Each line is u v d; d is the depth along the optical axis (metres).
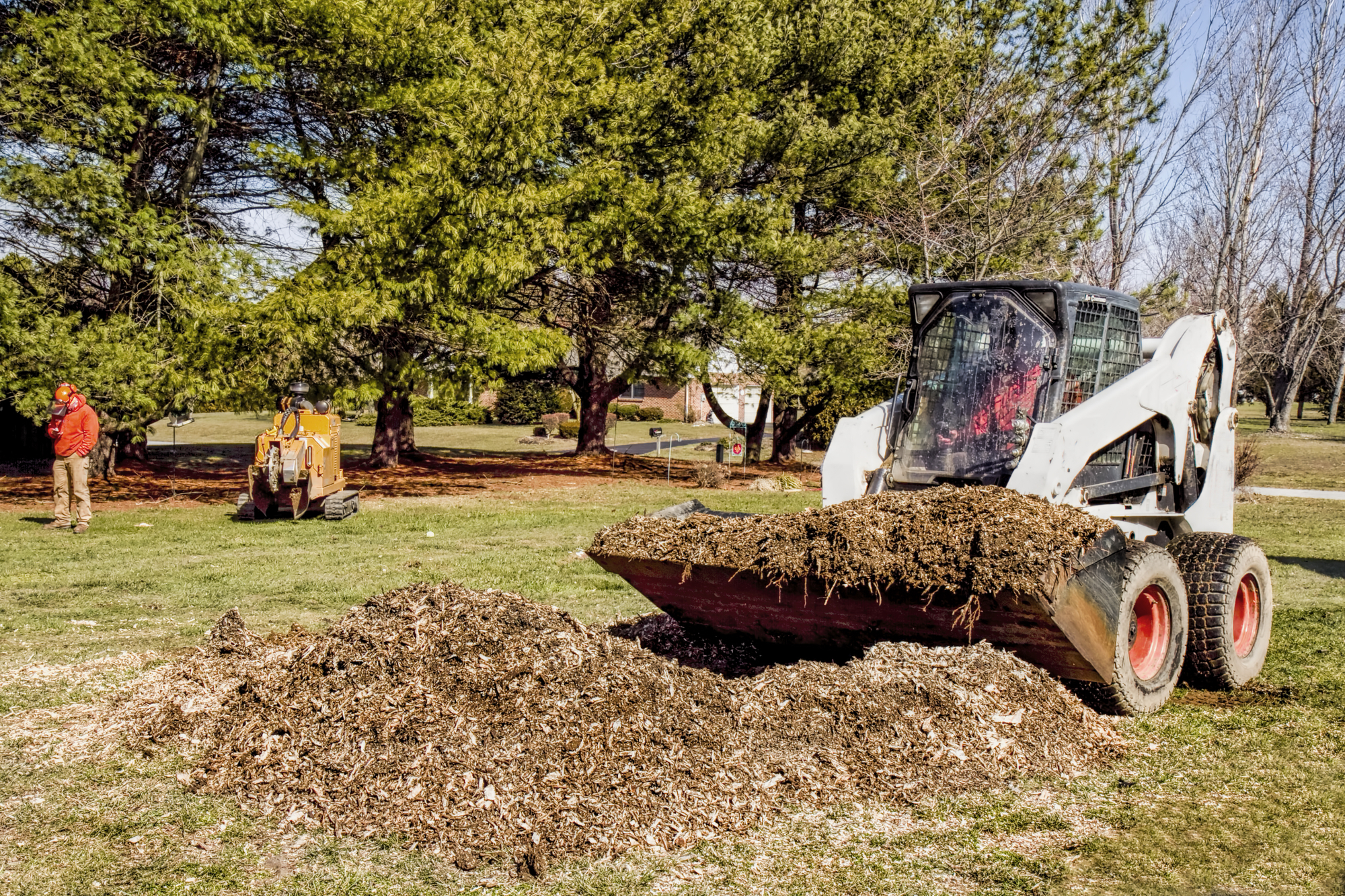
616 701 4.44
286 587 8.54
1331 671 6.16
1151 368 5.91
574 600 8.11
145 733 4.81
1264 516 15.42
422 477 20.41
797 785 4.17
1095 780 4.33
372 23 16.16
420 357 17.91
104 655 6.23
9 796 4.13
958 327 6.02
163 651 6.34
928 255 17.52
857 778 4.22
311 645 5.05
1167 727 5.03
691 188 18.92
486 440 37.03
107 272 15.76
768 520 5.38
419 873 3.50
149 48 16.11
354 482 18.84
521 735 4.23
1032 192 16.59
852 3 21.28
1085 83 16.23
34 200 13.91
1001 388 5.84
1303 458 28.45
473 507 15.51
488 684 4.52
